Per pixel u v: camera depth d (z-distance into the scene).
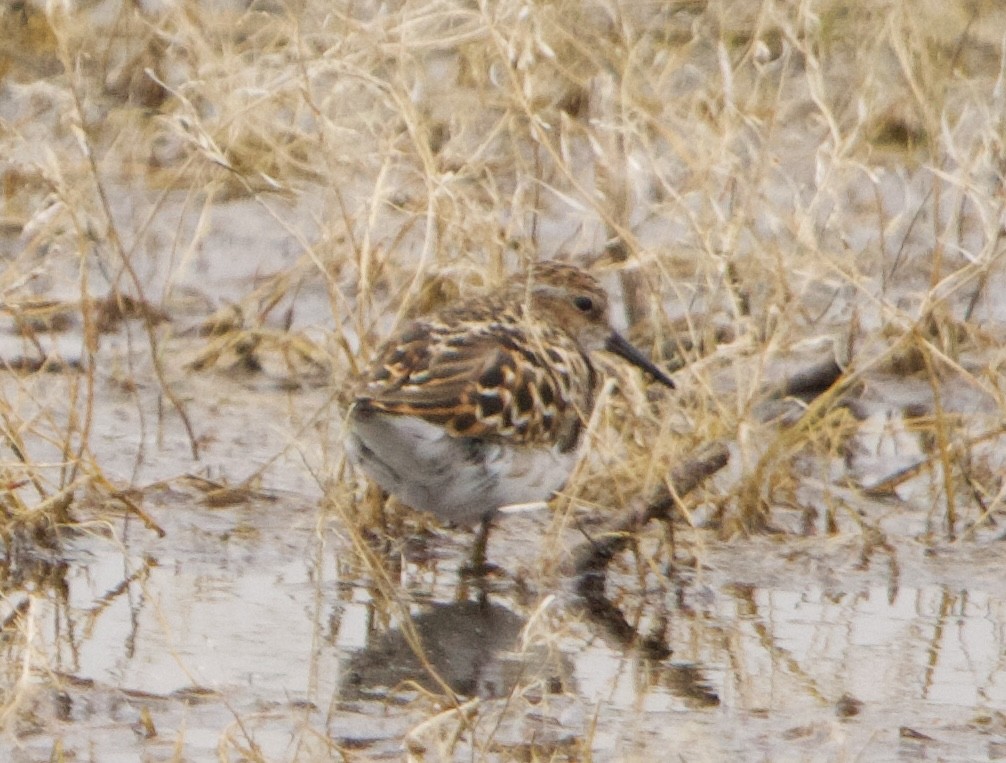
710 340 12.70
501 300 11.90
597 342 12.35
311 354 14.13
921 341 12.09
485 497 10.78
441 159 14.14
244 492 11.76
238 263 15.63
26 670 8.22
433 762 7.92
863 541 11.27
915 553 11.19
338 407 12.00
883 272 13.20
